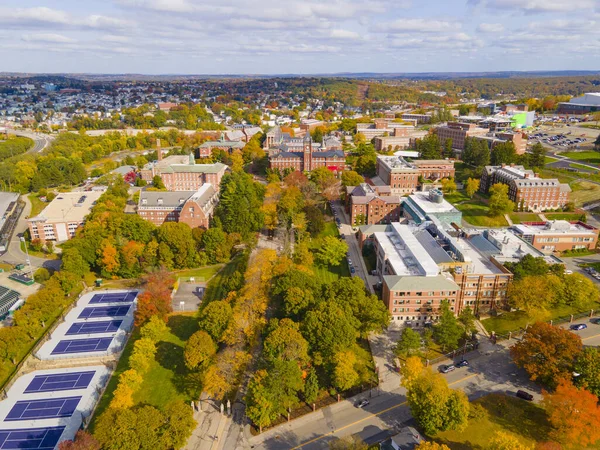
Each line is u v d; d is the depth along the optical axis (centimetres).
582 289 16025
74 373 14162
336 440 10950
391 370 13725
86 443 9744
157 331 14675
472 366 13688
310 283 16300
